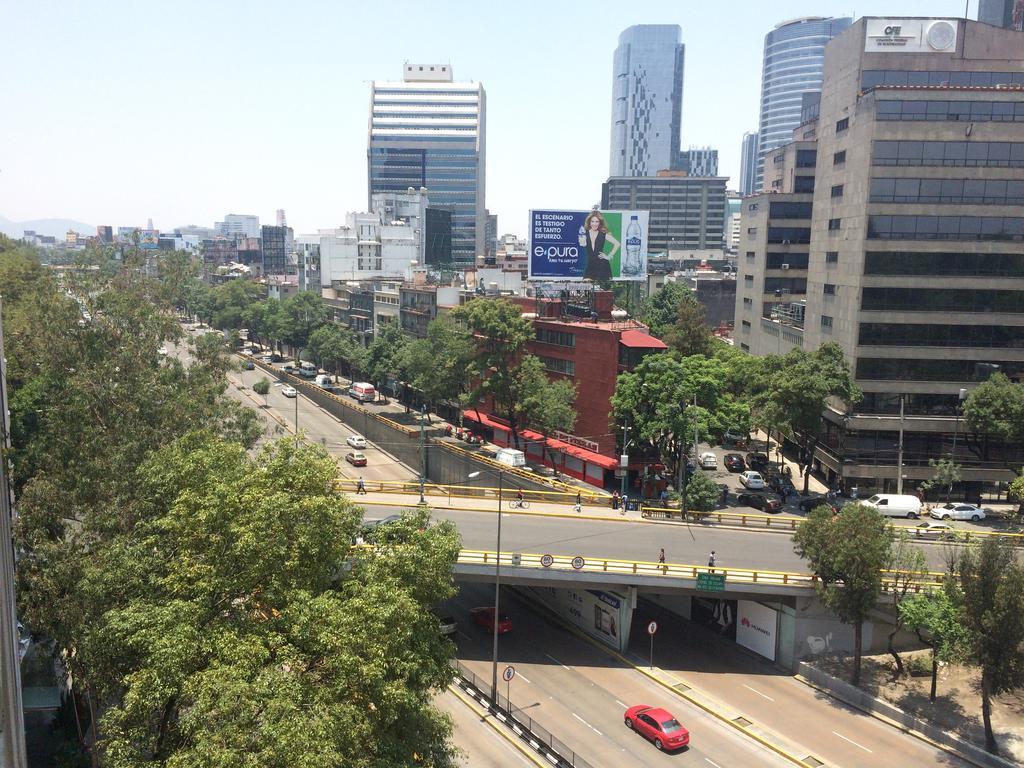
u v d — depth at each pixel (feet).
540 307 329.72
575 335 296.30
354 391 449.89
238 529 88.17
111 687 94.38
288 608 86.63
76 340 156.04
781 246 394.32
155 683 77.30
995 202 257.75
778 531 212.84
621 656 179.63
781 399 255.29
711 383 242.99
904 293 261.65
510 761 133.49
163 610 84.38
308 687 79.82
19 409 188.03
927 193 258.37
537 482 252.01
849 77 300.20
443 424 385.50
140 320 163.73
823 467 292.61
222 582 88.02
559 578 174.91
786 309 377.91
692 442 251.80
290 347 623.36
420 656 95.61
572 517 219.41
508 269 518.78
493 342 316.19
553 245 319.47
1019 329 260.83
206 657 82.38
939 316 261.65
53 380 153.17
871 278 262.06
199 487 100.37
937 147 256.93
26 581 108.68
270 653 84.17
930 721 146.10
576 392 294.87
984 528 232.12
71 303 159.22
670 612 208.03
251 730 70.64
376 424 351.46
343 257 643.86
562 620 201.98
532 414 295.69
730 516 220.23
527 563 176.45
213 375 182.70
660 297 474.49
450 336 342.03
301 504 93.09
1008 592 129.70
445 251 648.79
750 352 412.36
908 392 264.52
